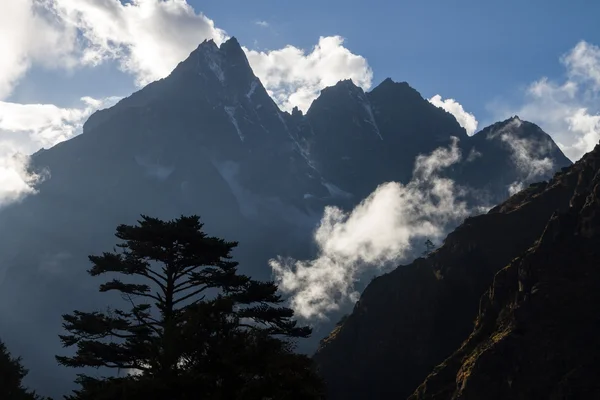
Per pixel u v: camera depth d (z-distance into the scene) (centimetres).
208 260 3416
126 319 3444
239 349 2838
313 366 3008
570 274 9488
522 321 9188
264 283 3416
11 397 3014
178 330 2822
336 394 11869
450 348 11512
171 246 3350
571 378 8219
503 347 8969
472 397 8731
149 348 2961
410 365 11725
